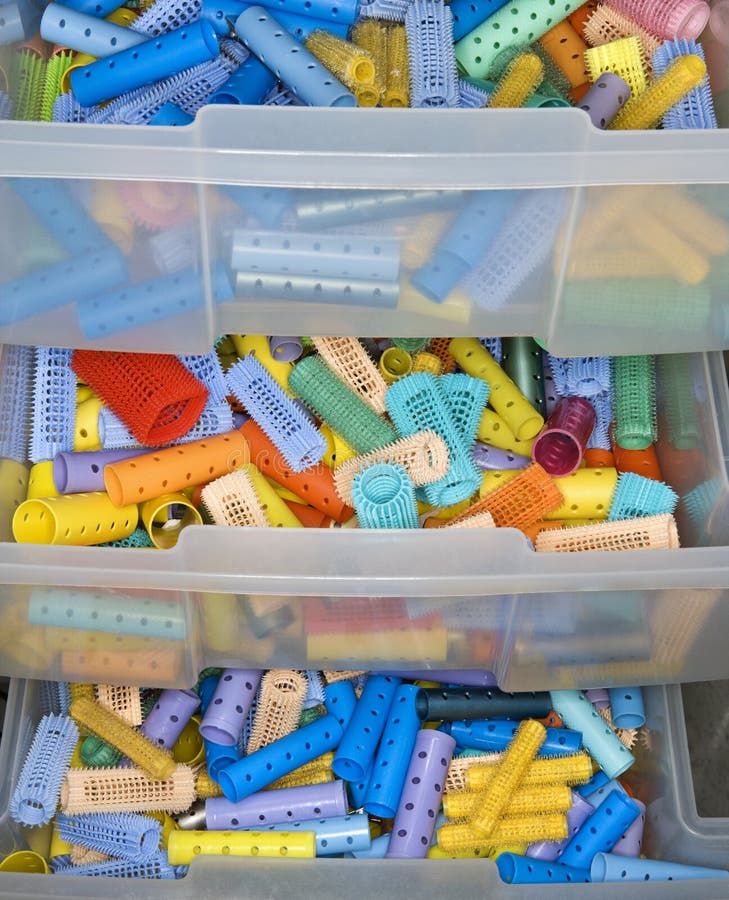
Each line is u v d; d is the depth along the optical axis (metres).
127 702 0.75
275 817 0.75
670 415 0.77
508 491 0.74
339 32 0.71
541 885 0.70
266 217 0.62
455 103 0.69
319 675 0.78
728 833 0.75
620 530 0.72
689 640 0.72
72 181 0.61
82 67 0.71
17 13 0.70
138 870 0.74
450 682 0.78
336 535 0.66
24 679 0.76
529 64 0.69
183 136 0.59
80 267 0.63
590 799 0.77
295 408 0.74
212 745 0.76
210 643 0.72
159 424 0.72
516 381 0.78
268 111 0.59
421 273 0.64
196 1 0.72
